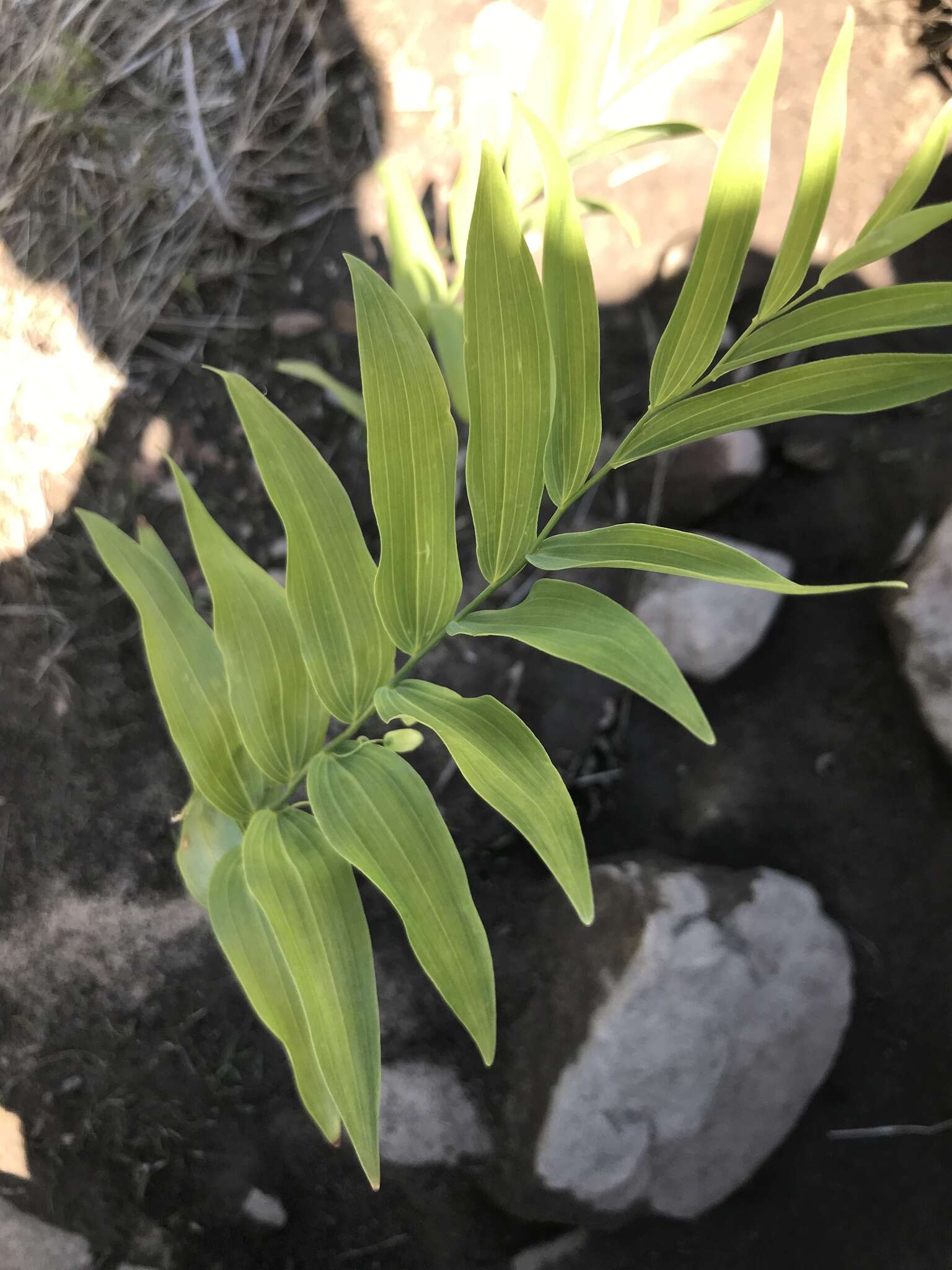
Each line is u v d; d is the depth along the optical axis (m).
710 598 0.46
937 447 0.45
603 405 0.48
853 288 0.47
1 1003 0.46
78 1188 0.46
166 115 0.44
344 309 0.47
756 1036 0.44
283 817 0.29
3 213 0.44
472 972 0.24
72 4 0.42
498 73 0.45
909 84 0.46
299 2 0.44
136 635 0.46
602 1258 0.46
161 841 0.46
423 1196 0.46
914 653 0.44
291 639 0.28
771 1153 0.46
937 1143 0.45
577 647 0.23
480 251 0.20
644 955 0.43
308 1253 0.46
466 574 0.48
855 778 0.46
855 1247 0.45
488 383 0.22
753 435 0.47
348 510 0.26
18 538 0.45
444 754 0.49
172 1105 0.46
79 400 0.45
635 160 0.47
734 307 0.48
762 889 0.45
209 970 0.47
